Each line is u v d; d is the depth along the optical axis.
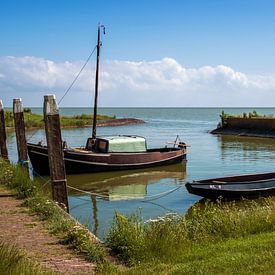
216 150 44.75
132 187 25.42
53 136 14.28
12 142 54.06
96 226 15.89
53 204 13.05
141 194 23.19
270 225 11.12
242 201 20.22
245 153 42.00
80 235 9.85
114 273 7.99
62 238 10.21
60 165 14.38
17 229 10.90
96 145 32.03
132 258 8.89
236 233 10.66
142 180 27.83
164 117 167.00
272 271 7.64
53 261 8.71
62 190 14.39
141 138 32.53
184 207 19.72
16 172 17.64
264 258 8.28
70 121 91.62
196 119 144.62
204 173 30.31
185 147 35.75
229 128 68.19
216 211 12.47
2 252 7.52
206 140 57.22
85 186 25.84
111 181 27.56
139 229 9.92
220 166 33.53
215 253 8.89
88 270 8.26
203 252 9.05
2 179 17.09
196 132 74.19
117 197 22.38
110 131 77.50
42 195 14.68
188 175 29.56
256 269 7.78
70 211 18.98
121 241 9.49
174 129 84.00
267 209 12.59
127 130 81.00
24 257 8.04
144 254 8.98
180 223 10.95
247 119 64.31
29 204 13.38
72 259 8.88
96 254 8.98
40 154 28.62
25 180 16.14
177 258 8.85
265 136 59.16
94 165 29.69
